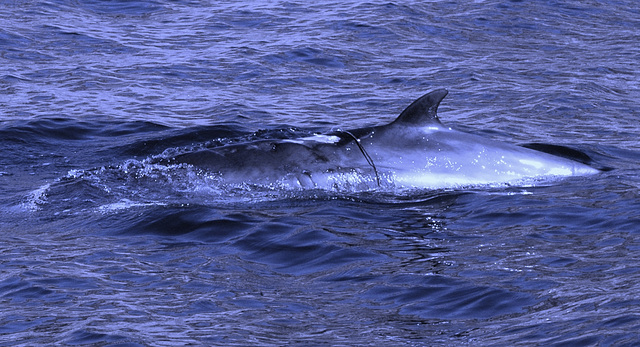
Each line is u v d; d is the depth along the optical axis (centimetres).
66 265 3144
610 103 6631
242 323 2597
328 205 3906
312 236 3431
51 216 3816
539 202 3922
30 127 5484
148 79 7375
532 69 7869
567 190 4150
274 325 2583
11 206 3981
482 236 3438
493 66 7969
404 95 6938
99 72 7581
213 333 2516
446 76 7594
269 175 4203
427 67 7950
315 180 4184
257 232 3497
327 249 3281
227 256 3244
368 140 4400
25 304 2769
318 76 7606
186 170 4241
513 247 3278
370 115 6262
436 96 4512
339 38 8994
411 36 9188
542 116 6191
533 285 2842
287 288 2905
